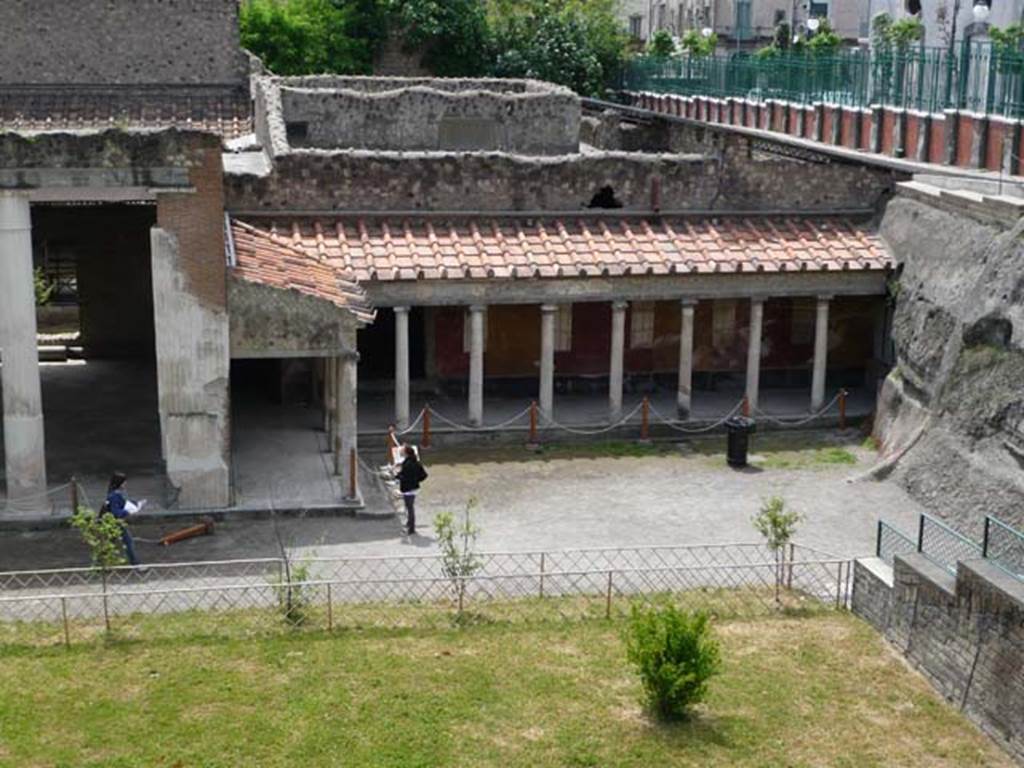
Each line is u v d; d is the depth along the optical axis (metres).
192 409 23.91
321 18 51.78
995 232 27.31
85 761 15.85
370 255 29.33
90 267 34.78
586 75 54.62
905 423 28.44
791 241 31.47
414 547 23.14
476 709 17.30
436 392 32.72
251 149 35.62
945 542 19.08
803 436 30.95
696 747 16.55
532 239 30.55
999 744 16.95
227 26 40.41
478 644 19.14
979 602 17.42
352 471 24.88
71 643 18.78
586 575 21.08
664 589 21.33
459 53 53.16
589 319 33.12
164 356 23.64
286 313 24.38
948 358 26.98
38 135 22.59
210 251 23.47
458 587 20.64
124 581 21.19
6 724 16.59
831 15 68.19
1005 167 28.73
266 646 18.88
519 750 16.36
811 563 21.27
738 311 33.72
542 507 25.67
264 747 16.25
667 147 47.72
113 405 31.12
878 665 18.97
